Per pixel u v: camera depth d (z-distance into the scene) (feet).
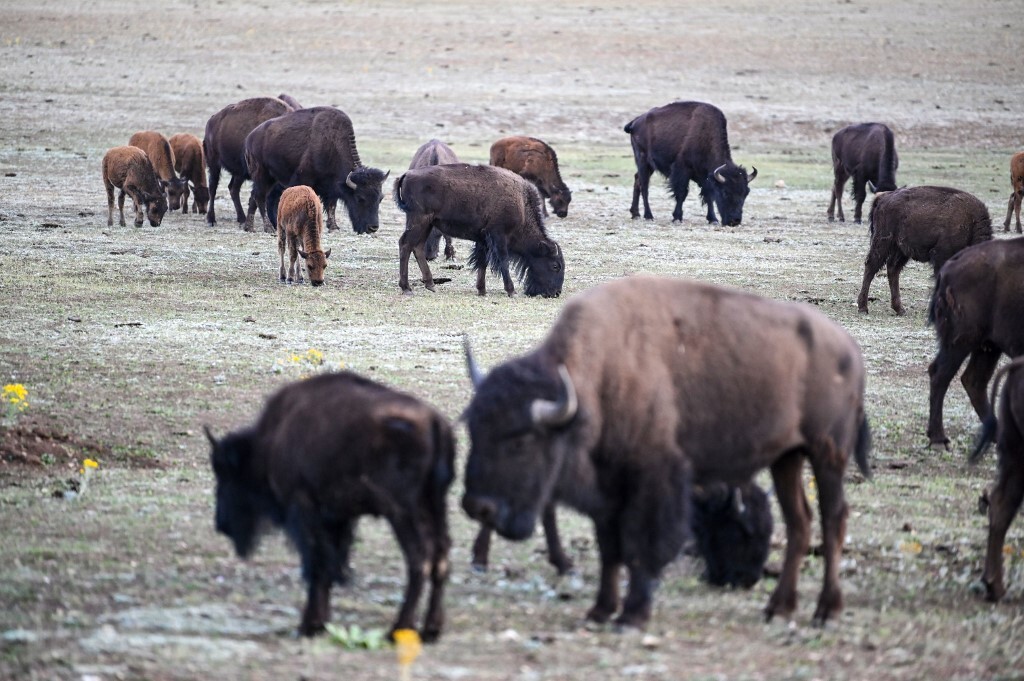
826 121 567.18
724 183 329.11
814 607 89.97
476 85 640.17
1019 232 318.45
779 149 506.48
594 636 79.10
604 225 327.67
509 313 208.95
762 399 84.28
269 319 197.67
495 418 76.23
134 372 160.97
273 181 297.74
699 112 337.52
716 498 93.20
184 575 90.84
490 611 84.28
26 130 452.76
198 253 261.44
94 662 70.38
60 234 276.82
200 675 68.08
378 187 275.18
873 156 337.93
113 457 127.34
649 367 81.61
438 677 68.90
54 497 112.27
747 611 88.38
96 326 187.11
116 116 501.56
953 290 139.03
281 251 231.30
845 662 76.69
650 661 74.28
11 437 126.11
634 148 348.18
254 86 611.06
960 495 127.75
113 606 82.69
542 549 102.89
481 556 95.61
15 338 176.76
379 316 203.21
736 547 93.81
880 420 156.56
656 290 84.43
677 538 81.61
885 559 104.68
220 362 167.63
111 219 294.66
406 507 73.67
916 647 81.41
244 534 84.02
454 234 224.53
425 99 590.55
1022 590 98.84
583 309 81.51
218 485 83.87
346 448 73.82
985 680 75.36
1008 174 435.94
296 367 165.37
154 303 207.10
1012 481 96.58
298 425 76.69
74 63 643.86
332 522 78.18
